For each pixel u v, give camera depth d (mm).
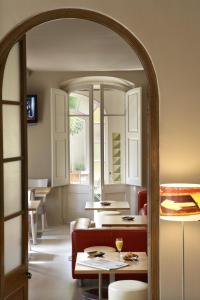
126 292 4898
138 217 7758
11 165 4344
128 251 6055
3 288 4082
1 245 4074
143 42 4141
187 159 4172
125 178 10672
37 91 10383
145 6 4129
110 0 4137
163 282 4172
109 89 10641
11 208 4336
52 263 7441
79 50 7570
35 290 6250
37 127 10406
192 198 3814
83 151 10656
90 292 6160
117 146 10680
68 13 4156
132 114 10289
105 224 7172
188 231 4168
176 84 4156
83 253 5578
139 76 10320
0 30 4184
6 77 4270
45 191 9773
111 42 6926
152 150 4176
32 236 8711
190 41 4141
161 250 4176
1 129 4094
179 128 4172
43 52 7746
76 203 10664
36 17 4176
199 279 4160
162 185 3979
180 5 4129
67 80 10359
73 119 10695
